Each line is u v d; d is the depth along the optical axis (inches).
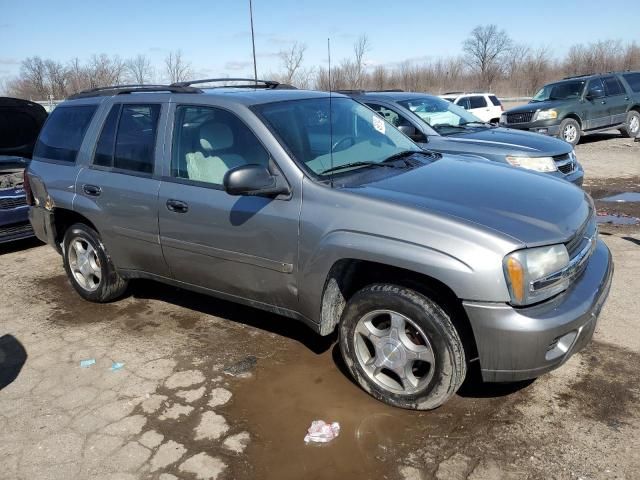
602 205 314.2
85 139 185.5
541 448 113.3
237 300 155.3
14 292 216.4
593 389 131.3
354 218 124.3
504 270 109.3
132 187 166.9
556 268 113.8
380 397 130.6
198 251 154.5
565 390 131.6
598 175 412.8
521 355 111.3
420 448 115.7
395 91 343.6
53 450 121.3
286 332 169.9
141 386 144.3
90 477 112.7
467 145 270.7
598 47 1909.4
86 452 120.1
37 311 196.5
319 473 110.6
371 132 167.2
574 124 577.0
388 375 132.3
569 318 112.1
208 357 157.2
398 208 120.6
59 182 189.6
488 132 296.0
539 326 109.1
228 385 142.6
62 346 168.7
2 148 313.9
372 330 130.0
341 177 136.9
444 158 166.1
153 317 185.6
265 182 132.3
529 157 257.9
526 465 109.0
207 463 115.0
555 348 114.7
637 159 477.4
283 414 129.8
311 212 130.6
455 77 1968.5
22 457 119.6
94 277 196.1
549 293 113.5
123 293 199.5
